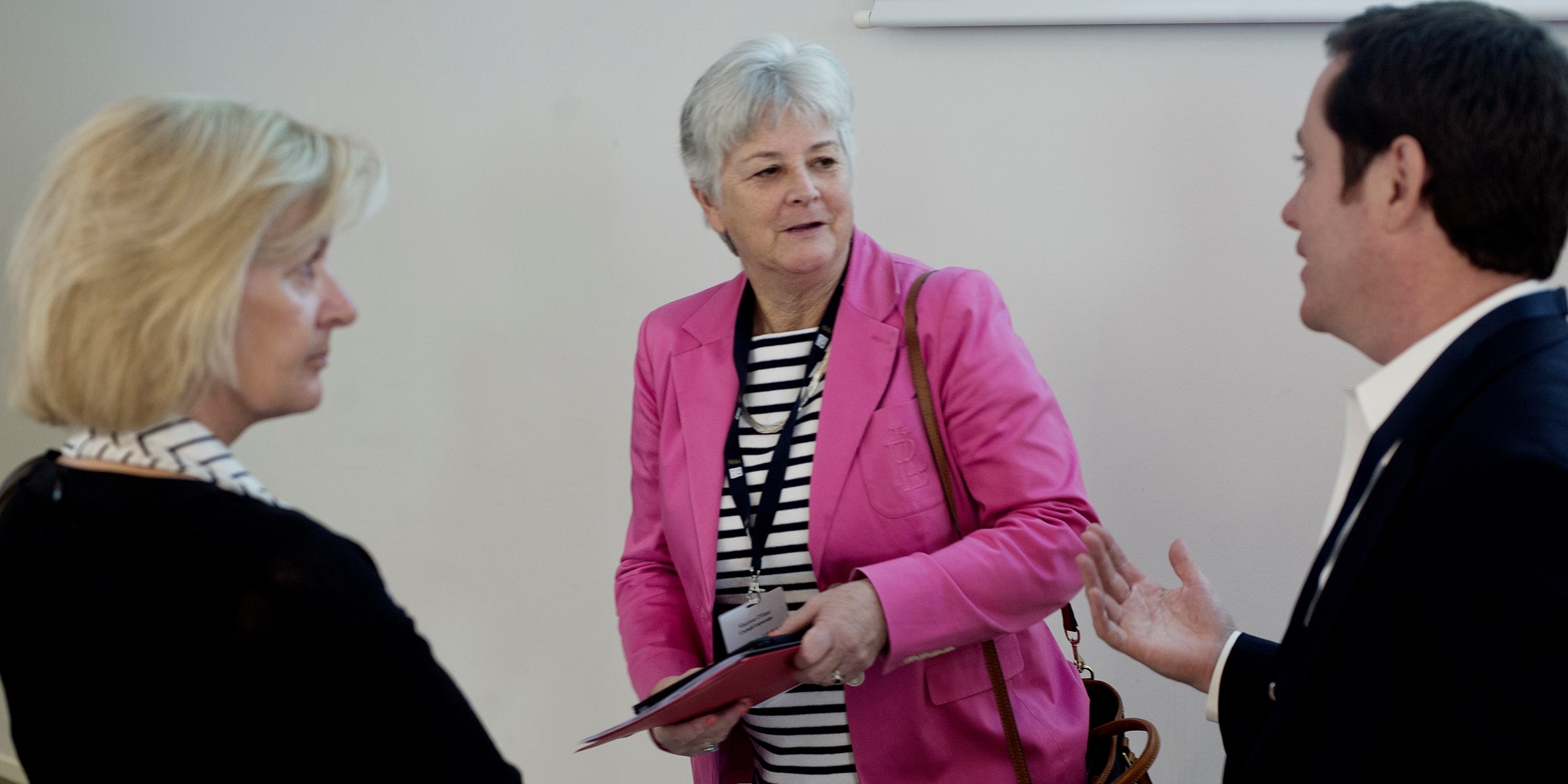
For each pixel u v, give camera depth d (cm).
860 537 153
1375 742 91
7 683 100
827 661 138
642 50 232
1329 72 105
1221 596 201
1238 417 196
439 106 254
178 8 279
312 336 106
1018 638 160
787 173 153
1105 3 191
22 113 305
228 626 92
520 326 253
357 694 94
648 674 162
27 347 97
